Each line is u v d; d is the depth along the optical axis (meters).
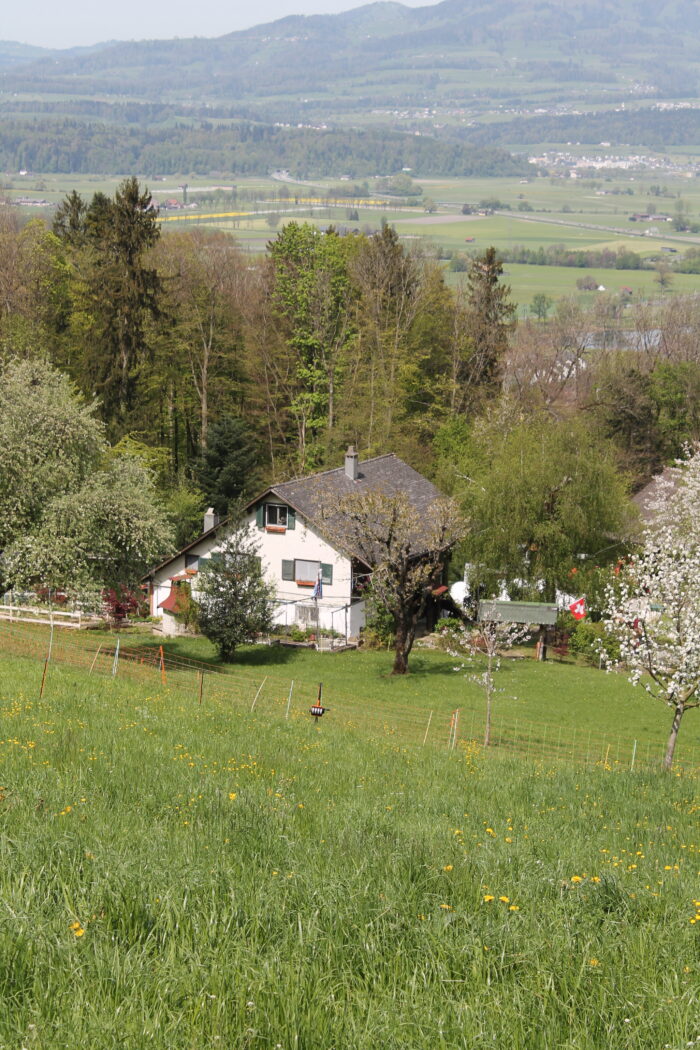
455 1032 7.06
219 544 53.66
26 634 47.72
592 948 8.61
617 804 19.28
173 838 11.12
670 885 11.26
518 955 8.23
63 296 89.38
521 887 10.21
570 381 107.38
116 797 13.38
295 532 61.06
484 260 102.31
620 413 91.69
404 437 87.12
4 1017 6.72
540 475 60.47
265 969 7.54
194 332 88.81
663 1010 7.43
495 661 55.44
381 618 58.91
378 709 40.75
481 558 60.84
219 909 8.67
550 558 60.31
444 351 100.00
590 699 46.84
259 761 18.97
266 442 93.19
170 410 89.06
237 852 10.76
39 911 8.10
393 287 97.75
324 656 55.50
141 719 23.44
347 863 10.58
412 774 20.52
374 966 7.95
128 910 8.34
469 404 95.88
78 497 41.25
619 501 61.16
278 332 92.56
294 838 11.73
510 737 37.72
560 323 124.06
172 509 72.81
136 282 79.56
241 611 51.72
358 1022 7.12
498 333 101.06
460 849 11.80
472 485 63.69
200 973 7.47
